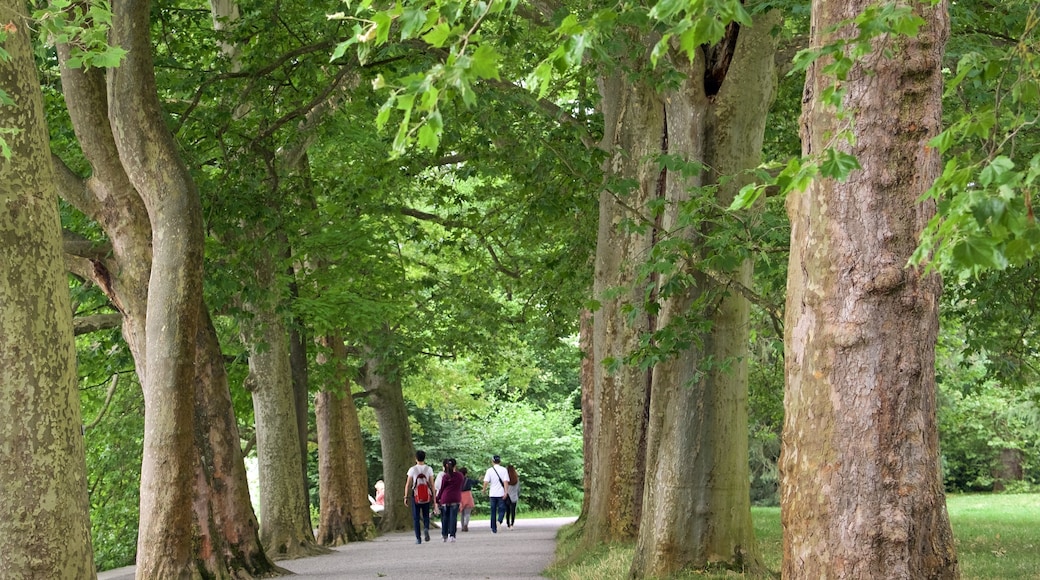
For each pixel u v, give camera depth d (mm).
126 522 30406
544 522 39344
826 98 4879
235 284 17188
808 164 4645
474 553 21047
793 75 16750
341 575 16922
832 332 6418
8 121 7574
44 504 7387
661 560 12711
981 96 11977
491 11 4688
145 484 13523
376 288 27547
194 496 16578
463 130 18172
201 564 16266
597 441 17938
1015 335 18500
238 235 18000
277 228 17812
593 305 12328
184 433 13562
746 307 12898
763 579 12188
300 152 22125
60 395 7574
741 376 12836
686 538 12664
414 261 31859
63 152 18359
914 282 6336
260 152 17578
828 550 6371
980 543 18781
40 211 7652
